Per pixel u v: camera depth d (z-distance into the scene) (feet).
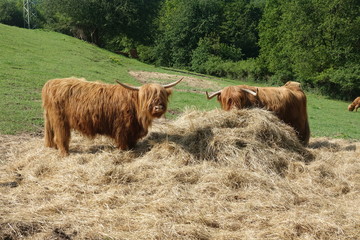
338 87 105.29
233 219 13.26
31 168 18.21
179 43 174.40
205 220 12.96
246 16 183.73
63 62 71.20
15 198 14.46
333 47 102.22
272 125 21.03
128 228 12.35
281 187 16.57
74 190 15.51
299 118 25.12
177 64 170.19
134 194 15.44
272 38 135.64
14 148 22.30
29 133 26.91
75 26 155.84
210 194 15.49
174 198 14.76
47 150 21.02
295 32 104.01
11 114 31.32
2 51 66.59
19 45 78.13
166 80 80.18
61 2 144.15
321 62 103.55
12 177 16.94
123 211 13.70
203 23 169.99
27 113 32.55
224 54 161.38
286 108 24.13
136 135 20.70
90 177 16.80
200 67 150.92
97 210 13.70
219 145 19.26
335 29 98.53
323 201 15.25
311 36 103.65
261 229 12.58
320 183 17.65
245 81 135.64
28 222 12.12
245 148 19.20
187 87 73.00
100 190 15.72
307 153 21.62
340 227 12.58
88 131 20.45
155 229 12.12
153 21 175.73
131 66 100.32
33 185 16.06
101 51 118.42
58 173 17.47
